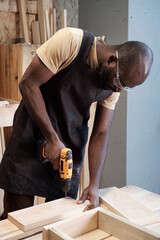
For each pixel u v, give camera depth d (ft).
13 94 8.29
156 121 10.10
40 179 5.49
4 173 5.57
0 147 7.51
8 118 7.08
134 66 4.17
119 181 9.75
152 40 9.40
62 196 5.75
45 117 4.68
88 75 4.79
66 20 9.14
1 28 8.89
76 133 5.48
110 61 4.45
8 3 8.75
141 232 3.47
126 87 4.52
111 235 3.83
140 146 9.78
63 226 3.62
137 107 9.41
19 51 7.68
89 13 9.87
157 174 10.55
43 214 4.18
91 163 5.39
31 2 9.12
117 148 9.65
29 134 5.29
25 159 5.39
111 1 9.07
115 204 4.74
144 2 8.93
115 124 9.58
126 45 4.33
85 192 4.93
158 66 9.72
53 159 4.74
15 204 5.66
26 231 3.89
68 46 4.39
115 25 9.09
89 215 3.84
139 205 4.75
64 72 4.79
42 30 9.19
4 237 3.76
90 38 4.58
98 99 5.22
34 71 4.47
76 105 5.17
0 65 8.75
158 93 9.94
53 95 5.03
